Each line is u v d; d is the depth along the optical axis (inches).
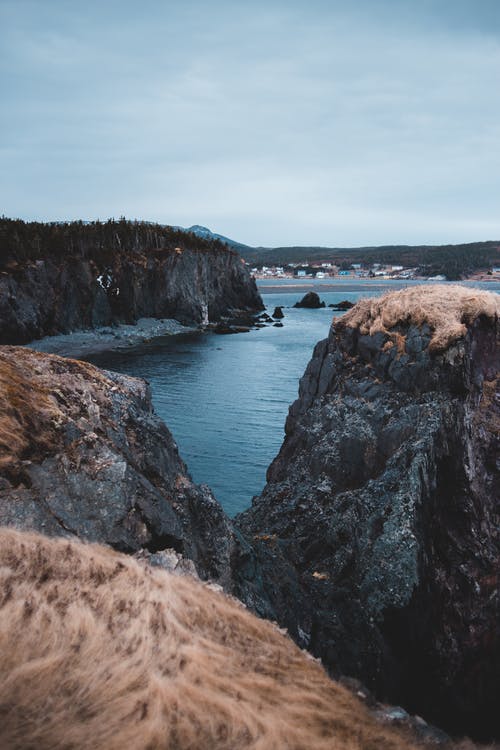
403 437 804.0
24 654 231.9
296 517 844.6
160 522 421.1
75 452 418.3
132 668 242.2
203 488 532.4
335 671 525.7
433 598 676.7
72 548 339.9
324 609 617.6
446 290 938.7
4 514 346.0
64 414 442.0
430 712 631.8
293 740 222.1
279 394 2465.6
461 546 732.7
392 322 946.1
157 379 2812.5
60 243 4766.2
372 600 649.0
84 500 392.8
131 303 5078.7
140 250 5541.3
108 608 288.8
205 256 6053.2
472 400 820.0
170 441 546.0
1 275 3895.2
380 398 899.4
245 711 232.5
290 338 4606.3
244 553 510.0
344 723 253.1
